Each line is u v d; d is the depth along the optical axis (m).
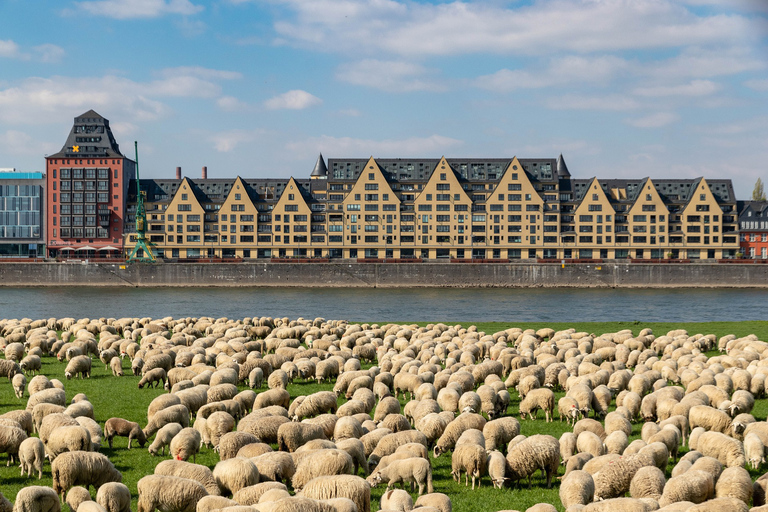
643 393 41.09
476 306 136.75
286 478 25.62
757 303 144.38
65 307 133.00
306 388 45.38
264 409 33.09
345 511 21.08
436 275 197.38
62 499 24.09
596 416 36.75
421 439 28.58
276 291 181.25
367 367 52.41
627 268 195.38
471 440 28.09
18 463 28.61
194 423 32.28
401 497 22.44
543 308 132.62
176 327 74.62
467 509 24.50
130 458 29.52
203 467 24.50
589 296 164.25
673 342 58.12
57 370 52.06
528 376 40.53
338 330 70.31
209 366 46.25
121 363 52.81
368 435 29.11
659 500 23.12
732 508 20.89
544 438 26.84
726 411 34.50
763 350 56.31
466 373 41.88
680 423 31.92
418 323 91.06
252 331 72.12
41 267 198.88
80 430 27.22
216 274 198.75
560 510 24.30
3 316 113.56
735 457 26.72
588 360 50.56
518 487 26.75
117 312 122.38
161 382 47.66
